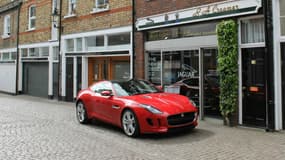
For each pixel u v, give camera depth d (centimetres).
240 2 873
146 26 1185
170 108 739
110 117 851
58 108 1369
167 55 1132
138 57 1237
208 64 995
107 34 1411
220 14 924
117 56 1408
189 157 590
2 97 1981
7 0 2386
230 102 888
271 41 812
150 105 741
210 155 601
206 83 1002
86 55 1541
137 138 757
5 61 2359
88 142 721
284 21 806
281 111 805
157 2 1148
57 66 1791
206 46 984
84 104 964
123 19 1315
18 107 1405
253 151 622
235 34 888
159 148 659
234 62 887
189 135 776
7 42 2355
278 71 805
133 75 1261
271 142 691
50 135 794
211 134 783
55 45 1784
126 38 1317
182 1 1050
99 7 1476
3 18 2430
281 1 810
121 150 647
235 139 725
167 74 1133
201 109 1009
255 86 864
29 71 2106
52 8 1827
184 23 1038
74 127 909
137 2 1241
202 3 984
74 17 1630
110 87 891
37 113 1202
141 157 594
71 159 585
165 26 1107
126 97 818
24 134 803
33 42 2006
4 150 649
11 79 2255
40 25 1936
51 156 605
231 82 889
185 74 1064
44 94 1939
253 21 880
